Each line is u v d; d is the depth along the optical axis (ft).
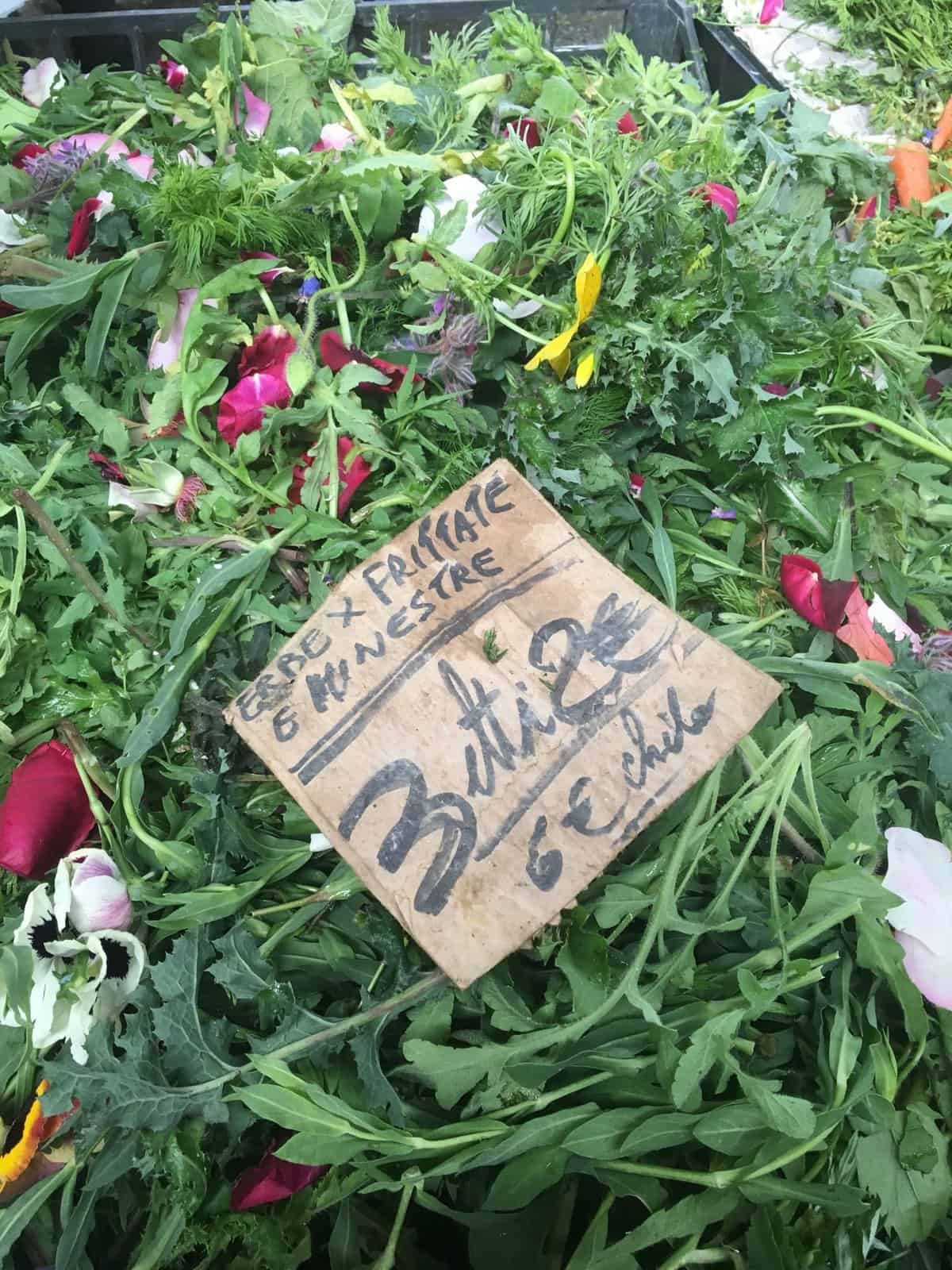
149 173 3.21
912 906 2.18
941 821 2.35
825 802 2.32
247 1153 2.09
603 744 2.14
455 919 2.04
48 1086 2.05
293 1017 2.01
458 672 2.19
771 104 3.65
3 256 2.84
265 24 3.76
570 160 2.71
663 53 4.44
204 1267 1.96
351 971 2.16
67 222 3.02
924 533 2.87
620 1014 2.09
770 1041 2.12
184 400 2.55
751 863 2.32
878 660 2.49
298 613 2.41
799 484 2.67
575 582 2.23
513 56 3.60
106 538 2.48
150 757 2.36
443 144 3.36
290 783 2.14
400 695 2.17
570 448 2.53
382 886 2.07
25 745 2.38
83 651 2.43
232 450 2.64
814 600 2.49
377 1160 1.97
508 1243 1.93
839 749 2.43
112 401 2.81
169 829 2.34
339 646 2.21
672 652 2.17
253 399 2.59
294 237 2.84
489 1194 1.91
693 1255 1.92
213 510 2.52
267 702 2.18
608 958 2.10
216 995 2.17
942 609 2.77
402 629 2.22
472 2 4.28
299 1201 1.99
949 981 2.15
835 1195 1.84
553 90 3.24
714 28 4.79
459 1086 1.97
